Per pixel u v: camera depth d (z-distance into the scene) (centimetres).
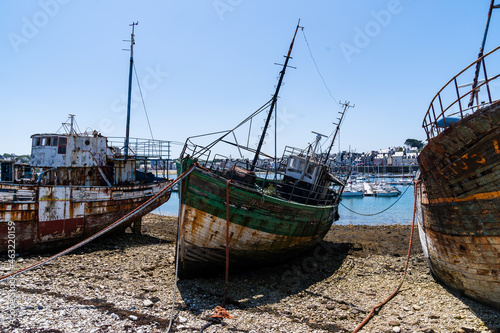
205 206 1151
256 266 1341
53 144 1714
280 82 1600
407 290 1164
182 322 877
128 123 2456
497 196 845
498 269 895
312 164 1543
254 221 1186
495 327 857
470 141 859
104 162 1891
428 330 843
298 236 1375
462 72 905
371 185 6612
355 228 2697
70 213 1591
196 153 1274
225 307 999
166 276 1257
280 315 953
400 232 2434
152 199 1113
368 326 886
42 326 789
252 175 1251
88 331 784
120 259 1462
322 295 1123
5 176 1875
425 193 1152
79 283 1120
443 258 1082
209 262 1226
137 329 815
